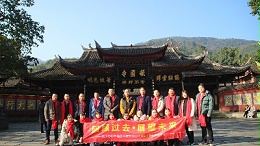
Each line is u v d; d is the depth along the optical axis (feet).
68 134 37.76
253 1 102.58
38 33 112.98
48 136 40.91
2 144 40.88
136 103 41.45
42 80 120.67
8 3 101.30
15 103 107.86
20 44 101.96
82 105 41.78
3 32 102.42
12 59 95.81
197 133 53.42
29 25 110.01
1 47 87.92
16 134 56.34
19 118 107.55
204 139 37.73
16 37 104.32
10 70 102.47
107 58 104.01
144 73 105.40
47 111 40.73
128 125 36.73
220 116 114.01
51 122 41.32
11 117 105.60
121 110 41.09
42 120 58.85
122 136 36.40
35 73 123.95
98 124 36.86
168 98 40.78
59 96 127.24
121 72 105.81
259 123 74.95
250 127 63.26
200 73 124.06
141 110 40.50
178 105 39.96
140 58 103.24
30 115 112.47
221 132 53.52
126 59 103.71
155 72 110.93
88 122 37.45
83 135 36.76
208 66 132.98
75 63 116.98
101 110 40.88
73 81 124.26
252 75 143.23
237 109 116.16
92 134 36.63
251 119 93.91
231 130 57.11
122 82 108.68
